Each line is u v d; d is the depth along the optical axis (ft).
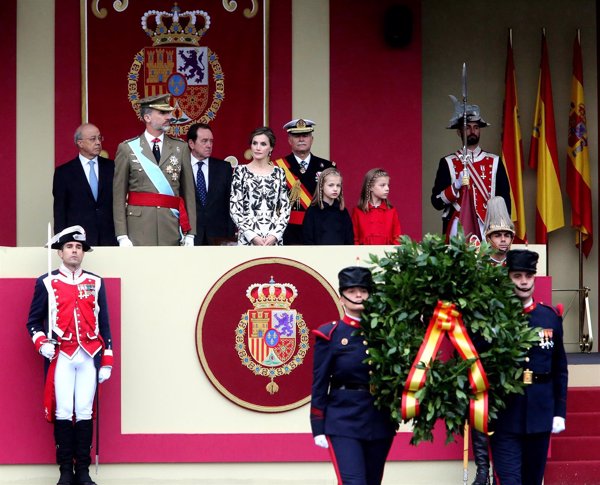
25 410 65.00
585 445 68.95
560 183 95.20
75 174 74.49
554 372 55.01
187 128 87.81
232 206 70.13
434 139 95.55
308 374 65.77
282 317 65.72
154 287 65.77
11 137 87.51
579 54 94.68
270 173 70.38
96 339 63.10
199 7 87.92
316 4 88.22
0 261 65.62
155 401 65.51
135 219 68.64
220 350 65.57
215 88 87.97
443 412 49.52
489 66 95.96
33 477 65.21
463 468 65.00
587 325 94.68
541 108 93.91
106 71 87.56
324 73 88.17
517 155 93.35
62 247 62.95
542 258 66.85
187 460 65.36
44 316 63.21
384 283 51.16
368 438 50.62
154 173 68.64
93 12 87.66
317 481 65.77
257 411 65.62
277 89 88.28
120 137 87.45
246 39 88.22
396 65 87.86
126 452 65.26
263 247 66.03
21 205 87.51
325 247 66.03
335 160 87.76
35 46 87.66
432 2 95.96
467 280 50.34
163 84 87.66
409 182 87.56
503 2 95.91
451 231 78.07
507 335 50.44
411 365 49.52
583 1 96.02
